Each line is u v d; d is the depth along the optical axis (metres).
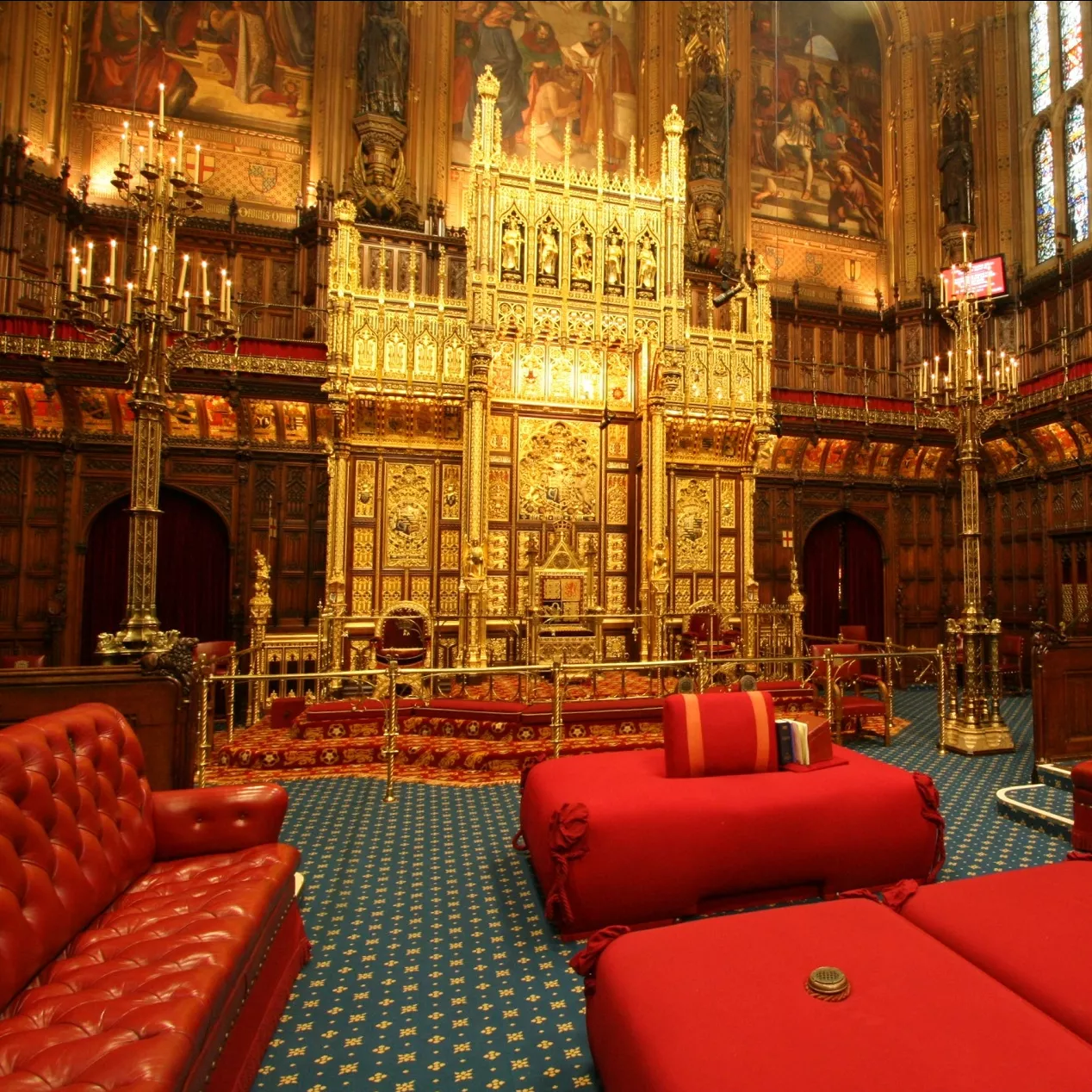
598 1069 2.81
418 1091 2.95
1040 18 18.48
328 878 5.10
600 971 2.73
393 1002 3.60
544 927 4.39
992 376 9.68
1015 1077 2.01
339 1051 3.21
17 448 12.74
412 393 11.76
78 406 12.79
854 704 9.10
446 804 6.73
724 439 13.45
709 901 4.50
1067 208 17.56
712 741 4.79
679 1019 2.31
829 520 17.00
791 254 19.66
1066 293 17.03
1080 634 14.48
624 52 18.78
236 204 15.43
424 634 11.12
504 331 11.96
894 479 17.20
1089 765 5.46
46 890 2.78
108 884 3.23
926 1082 2.00
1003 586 16.67
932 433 16.34
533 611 11.04
